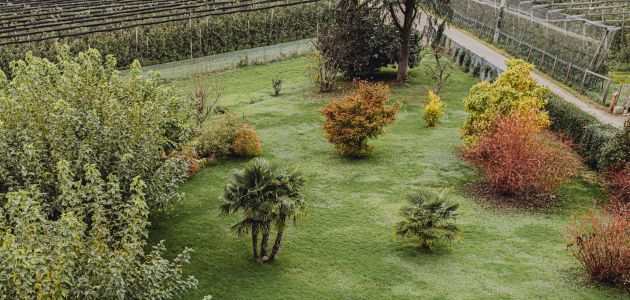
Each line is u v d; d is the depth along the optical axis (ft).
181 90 98.27
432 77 96.94
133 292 33.96
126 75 107.45
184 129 52.85
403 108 88.74
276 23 136.67
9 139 41.37
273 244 50.34
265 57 122.83
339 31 97.50
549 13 105.40
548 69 103.24
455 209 48.91
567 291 41.93
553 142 65.16
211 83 99.25
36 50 103.30
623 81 94.48
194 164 61.26
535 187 57.41
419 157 69.31
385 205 57.11
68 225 30.01
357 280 44.57
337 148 69.41
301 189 46.73
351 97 68.90
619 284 42.50
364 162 68.33
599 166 62.13
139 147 45.09
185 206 57.82
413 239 50.39
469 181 62.23
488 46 121.19
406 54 100.27
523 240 49.85
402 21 128.47
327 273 45.70
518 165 56.54
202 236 52.08
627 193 55.67
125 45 114.62
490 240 50.03
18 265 27.25
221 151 69.36
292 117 84.69
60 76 49.37
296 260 47.73
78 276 31.01
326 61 96.63
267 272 45.98
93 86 48.91
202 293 43.42
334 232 52.16
